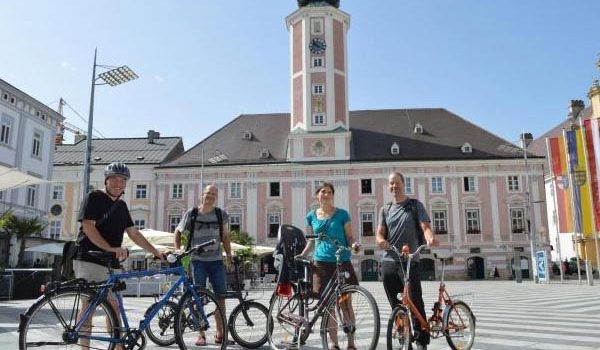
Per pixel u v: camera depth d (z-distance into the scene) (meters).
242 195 49.62
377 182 48.47
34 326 5.00
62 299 5.18
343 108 49.72
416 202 6.45
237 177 49.94
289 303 6.69
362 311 5.64
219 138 53.91
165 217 49.78
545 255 33.62
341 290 5.86
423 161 48.34
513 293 21.88
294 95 50.50
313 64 49.66
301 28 50.47
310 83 49.44
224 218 7.89
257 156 50.69
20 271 18.06
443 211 48.03
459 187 48.28
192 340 7.07
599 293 21.25
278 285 6.73
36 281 18.17
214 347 6.95
